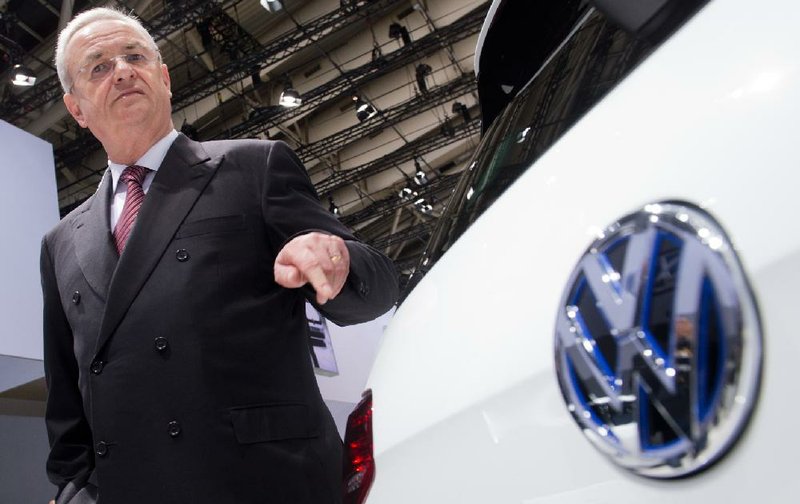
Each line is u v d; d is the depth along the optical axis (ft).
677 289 1.23
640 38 1.74
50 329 3.99
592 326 1.41
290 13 27.61
